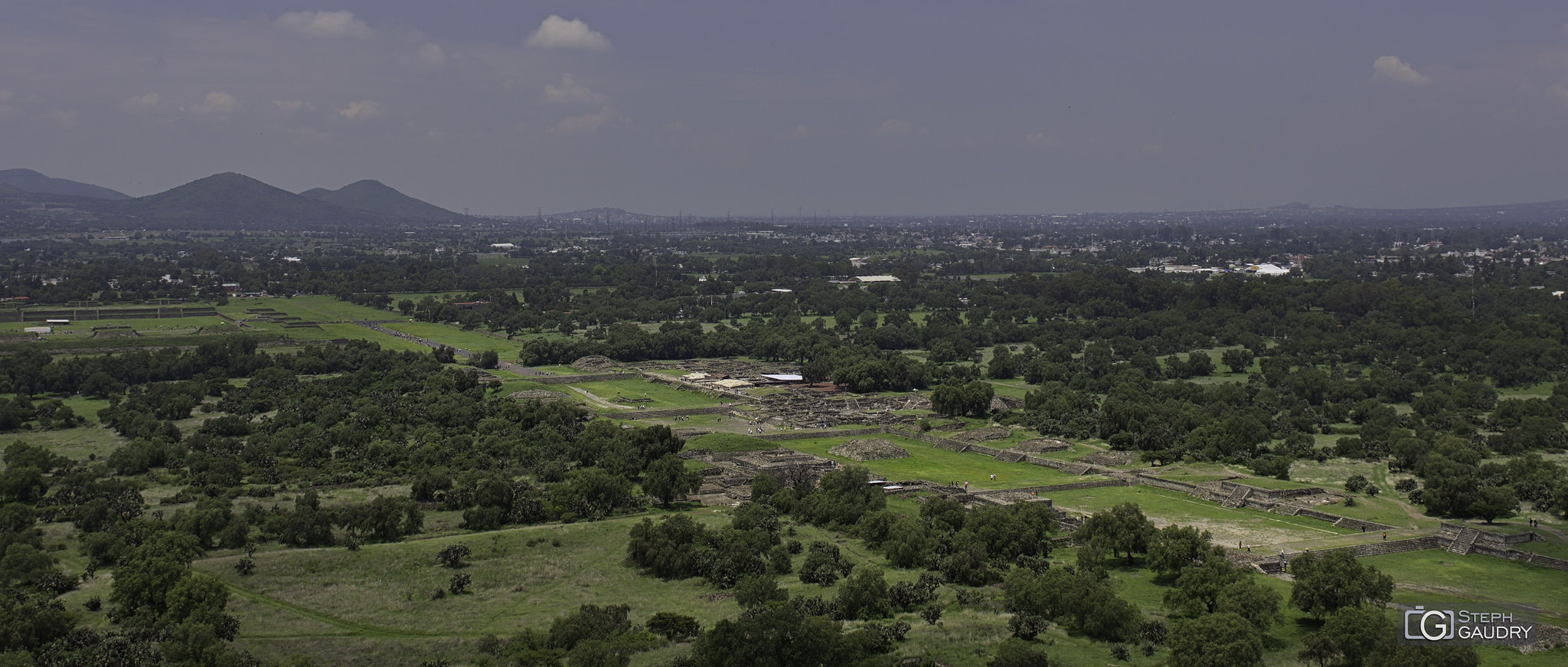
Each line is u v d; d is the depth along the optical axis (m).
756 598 180.88
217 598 177.75
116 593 179.25
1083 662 157.00
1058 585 174.75
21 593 183.88
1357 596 167.88
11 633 162.38
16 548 196.12
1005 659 151.75
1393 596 187.12
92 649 160.75
